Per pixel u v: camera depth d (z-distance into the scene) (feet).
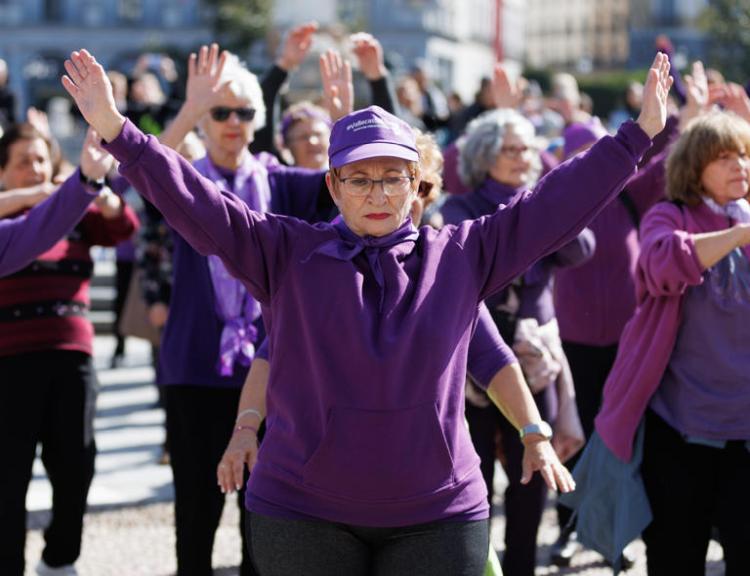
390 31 370.12
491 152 35.83
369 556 23.16
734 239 29.25
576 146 46.93
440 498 22.57
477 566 22.75
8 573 34.40
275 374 23.21
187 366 34.32
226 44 303.07
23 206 33.71
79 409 35.55
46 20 376.07
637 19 491.72
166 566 41.16
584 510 32.14
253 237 23.26
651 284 30.45
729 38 246.47
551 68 460.55
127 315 59.77
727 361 30.19
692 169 31.09
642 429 31.19
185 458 34.35
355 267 22.85
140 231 41.45
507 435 34.19
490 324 26.78
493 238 23.48
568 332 41.96
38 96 287.28
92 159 31.27
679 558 30.94
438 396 22.48
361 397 22.25
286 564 22.77
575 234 23.43
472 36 412.77
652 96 23.07
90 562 41.52
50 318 35.12
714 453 30.76
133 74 90.89
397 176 22.99
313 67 92.32
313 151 42.65
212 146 34.94
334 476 22.33
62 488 35.76
